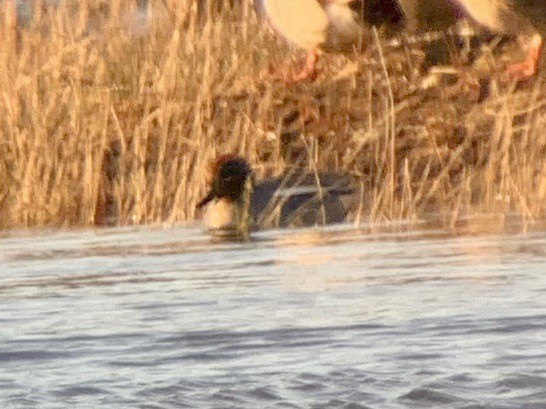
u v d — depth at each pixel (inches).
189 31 1577.3
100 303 892.6
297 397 651.5
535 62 1519.4
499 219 1246.3
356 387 661.3
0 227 1453.0
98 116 1515.7
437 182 1374.3
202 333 779.4
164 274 1016.2
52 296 930.7
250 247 1174.3
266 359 716.7
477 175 1395.2
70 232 1369.3
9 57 1590.8
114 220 1451.8
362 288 903.1
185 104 1514.5
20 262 1127.0
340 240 1189.7
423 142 1465.3
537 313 784.3
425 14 1581.0
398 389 655.8
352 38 1579.7
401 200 1349.7
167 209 1454.2
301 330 776.3
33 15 1716.3
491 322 769.6
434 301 838.5
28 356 743.1
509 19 1518.2
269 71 1583.4
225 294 904.3
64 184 1476.4
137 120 1531.7
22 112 1536.7
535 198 1301.7
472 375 671.1
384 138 1465.3
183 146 1491.1
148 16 1654.8
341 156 1486.2
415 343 733.3
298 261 1058.1
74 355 741.3
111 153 1518.2
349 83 1546.5
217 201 1347.2
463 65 1563.7
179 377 689.0
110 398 660.7
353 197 1380.4
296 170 1465.3
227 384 674.8
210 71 1557.6
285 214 1342.3
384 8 1590.8
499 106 1476.4
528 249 1042.1
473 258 1012.5
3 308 888.3
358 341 744.3
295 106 1531.7
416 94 1520.7
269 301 870.4
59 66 1569.9
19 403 657.6
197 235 1290.6
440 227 1229.7
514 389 648.4
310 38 1567.4
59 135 1503.4
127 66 1579.7
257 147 1497.3
